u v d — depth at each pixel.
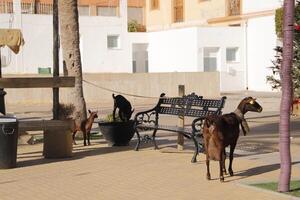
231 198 8.08
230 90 42.09
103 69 41.72
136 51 45.84
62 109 15.34
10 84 11.67
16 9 38.00
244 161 11.24
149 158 11.73
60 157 11.95
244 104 9.70
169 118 21.20
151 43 45.66
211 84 34.94
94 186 9.09
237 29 42.28
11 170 10.62
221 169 9.21
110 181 9.46
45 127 11.86
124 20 42.34
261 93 38.69
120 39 42.28
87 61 41.12
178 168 10.53
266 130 16.91
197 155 11.72
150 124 14.56
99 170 10.47
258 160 11.37
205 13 47.50
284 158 8.32
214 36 41.53
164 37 44.28
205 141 9.45
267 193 8.32
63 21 15.56
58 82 12.00
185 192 8.55
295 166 10.62
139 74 33.25
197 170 10.30
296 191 8.37
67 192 8.70
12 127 10.72
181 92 12.77
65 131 11.99
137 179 9.59
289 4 8.21
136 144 13.78
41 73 35.97
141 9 55.47
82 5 51.66
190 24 49.44
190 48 41.53
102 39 41.59
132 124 13.45
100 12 52.28
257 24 41.62
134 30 51.28
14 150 10.81
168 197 8.25
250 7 42.31
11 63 37.66
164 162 11.21
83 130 13.83
